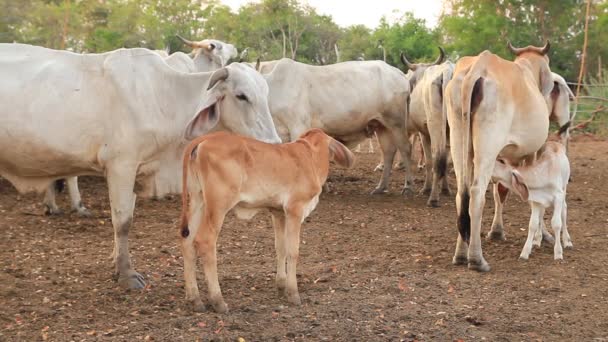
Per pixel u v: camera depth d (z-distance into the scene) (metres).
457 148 7.97
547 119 8.27
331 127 12.38
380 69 12.62
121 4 43.47
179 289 6.95
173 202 11.20
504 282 7.32
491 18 33.53
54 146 6.91
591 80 25.88
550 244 8.94
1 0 32.22
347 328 5.86
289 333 5.70
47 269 7.53
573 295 6.93
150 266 7.77
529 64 9.04
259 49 42.81
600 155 17.75
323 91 12.23
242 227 9.60
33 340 5.54
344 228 9.77
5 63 6.97
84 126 6.95
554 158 8.16
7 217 9.84
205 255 6.11
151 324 5.86
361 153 18.83
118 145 6.98
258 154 6.14
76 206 10.13
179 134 7.26
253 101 7.17
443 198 12.13
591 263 8.05
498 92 7.73
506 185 8.28
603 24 34.25
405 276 7.50
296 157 6.32
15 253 8.13
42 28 35.38
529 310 6.48
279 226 6.62
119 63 7.09
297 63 12.22
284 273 6.69
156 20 41.59
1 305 6.36
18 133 6.84
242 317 6.06
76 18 37.62
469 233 7.85
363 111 12.38
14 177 7.26
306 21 43.56
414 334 5.79
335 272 7.62
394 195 12.48
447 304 6.60
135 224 9.73
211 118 7.14
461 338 5.75
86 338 5.56
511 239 9.20
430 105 11.28
